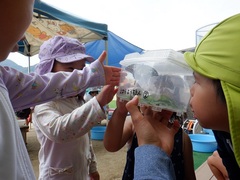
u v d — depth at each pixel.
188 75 0.66
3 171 0.44
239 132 0.43
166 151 0.58
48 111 1.06
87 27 3.42
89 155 1.30
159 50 0.72
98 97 0.96
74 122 0.92
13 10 0.45
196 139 2.92
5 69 0.75
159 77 0.67
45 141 1.13
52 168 1.11
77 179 1.15
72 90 0.89
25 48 4.85
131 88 0.72
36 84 0.82
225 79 0.44
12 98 0.76
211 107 0.48
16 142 0.51
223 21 0.48
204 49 0.50
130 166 0.88
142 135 0.60
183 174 0.87
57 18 2.87
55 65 1.25
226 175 0.76
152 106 0.67
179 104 0.66
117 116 0.90
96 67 0.92
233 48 0.44
